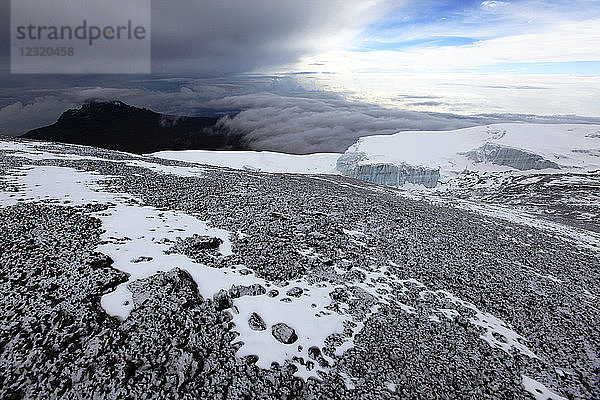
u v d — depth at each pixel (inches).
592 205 3019.2
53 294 423.2
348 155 5890.8
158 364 361.7
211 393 347.6
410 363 456.1
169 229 705.6
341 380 403.5
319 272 648.4
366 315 542.3
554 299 747.4
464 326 577.3
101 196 867.4
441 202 2231.8
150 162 1787.6
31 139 2117.4
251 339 436.1
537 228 1628.9
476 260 893.2
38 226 607.8
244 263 616.7
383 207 1322.6
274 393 365.1
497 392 438.9
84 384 323.3
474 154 6003.9
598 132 6471.5
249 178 1638.8
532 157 5398.6
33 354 337.4
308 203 1144.8
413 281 699.4
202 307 468.1
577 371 518.9
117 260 536.4
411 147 6505.9
